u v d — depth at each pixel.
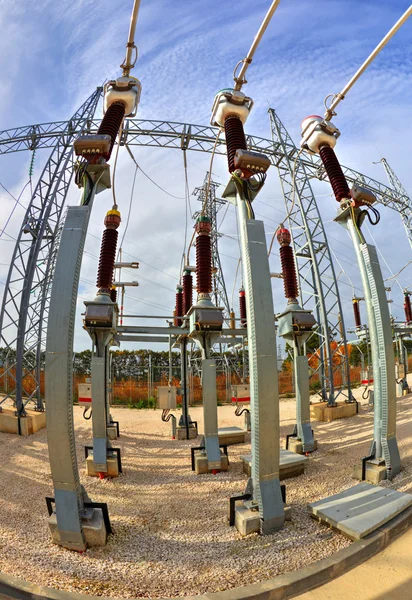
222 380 25.72
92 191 5.53
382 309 6.74
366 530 4.44
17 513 5.68
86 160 5.53
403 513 4.96
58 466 4.52
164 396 11.59
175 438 11.52
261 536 4.71
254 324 5.01
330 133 7.70
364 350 34.41
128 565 4.19
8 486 6.98
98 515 4.80
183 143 19.75
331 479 6.84
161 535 5.01
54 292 4.70
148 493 6.78
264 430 4.88
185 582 3.84
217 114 6.43
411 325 20.61
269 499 4.84
